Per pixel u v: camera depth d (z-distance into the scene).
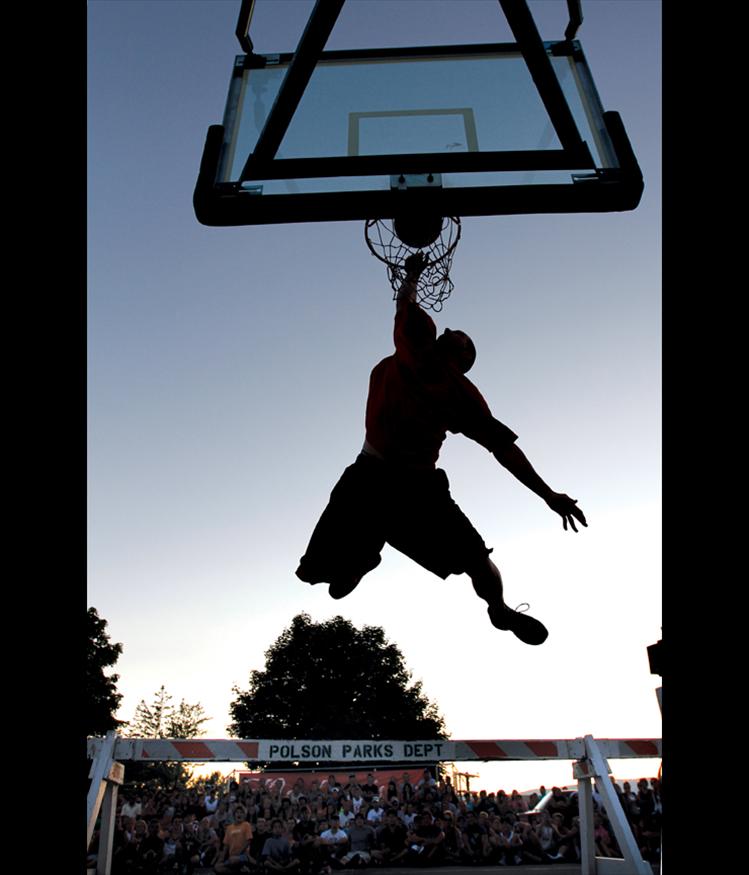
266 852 8.70
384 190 1.85
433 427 2.65
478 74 2.18
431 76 2.20
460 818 9.60
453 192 1.84
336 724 43.19
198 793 10.41
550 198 1.85
